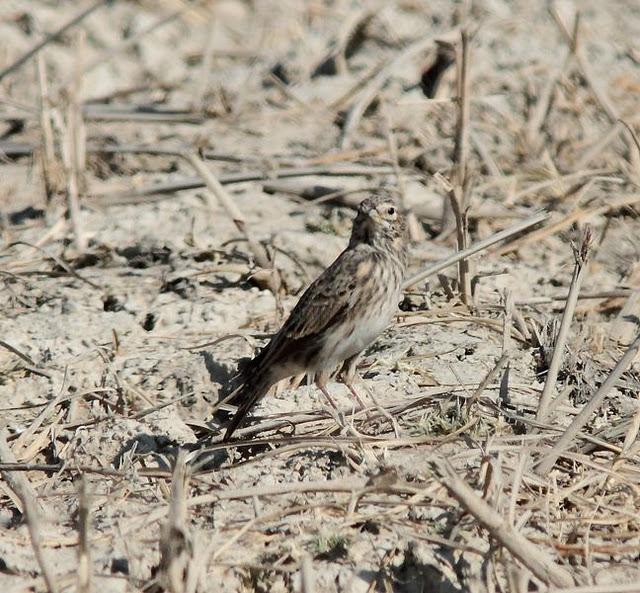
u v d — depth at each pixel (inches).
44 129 644.1
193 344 481.4
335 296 417.7
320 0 946.1
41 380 450.0
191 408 434.0
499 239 483.2
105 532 350.9
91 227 597.0
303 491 349.7
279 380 426.3
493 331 482.9
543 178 651.5
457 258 478.6
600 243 565.6
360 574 333.1
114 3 916.0
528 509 351.6
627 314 490.6
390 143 609.3
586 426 406.9
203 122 735.1
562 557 339.6
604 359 461.4
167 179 655.1
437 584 332.2
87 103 761.0
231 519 353.4
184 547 309.3
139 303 520.1
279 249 536.4
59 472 395.9
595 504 359.9
